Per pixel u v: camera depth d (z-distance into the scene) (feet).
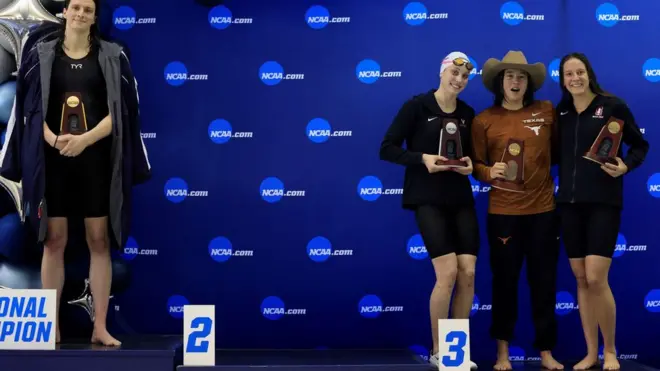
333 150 15.67
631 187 15.52
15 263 13.43
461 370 11.87
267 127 15.66
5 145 12.26
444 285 12.66
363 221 15.61
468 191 13.09
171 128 15.58
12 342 11.61
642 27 15.67
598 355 14.88
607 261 12.82
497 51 15.69
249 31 15.72
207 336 11.98
